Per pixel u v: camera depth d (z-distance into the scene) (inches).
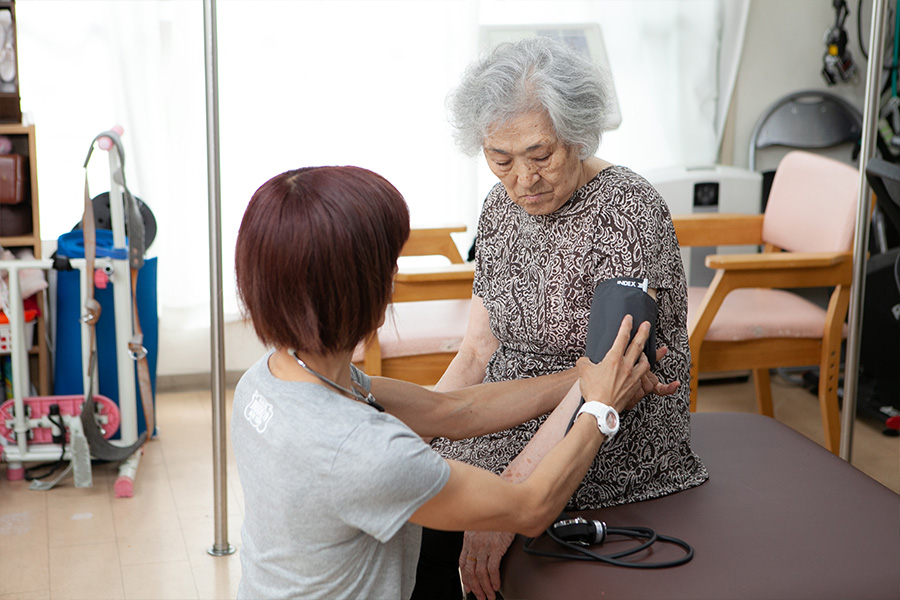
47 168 130.3
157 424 132.6
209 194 84.0
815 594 49.8
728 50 146.9
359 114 138.6
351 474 39.4
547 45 55.0
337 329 41.1
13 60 112.2
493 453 62.5
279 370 43.9
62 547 97.8
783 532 56.2
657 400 60.7
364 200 40.5
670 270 58.6
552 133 53.7
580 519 56.2
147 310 120.1
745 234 125.0
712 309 104.4
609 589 50.9
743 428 72.9
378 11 135.0
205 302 138.9
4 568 93.1
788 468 65.4
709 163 149.4
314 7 132.9
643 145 148.4
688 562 52.9
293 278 39.8
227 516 97.0
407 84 138.7
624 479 60.4
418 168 142.2
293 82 135.0
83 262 109.7
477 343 69.1
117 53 127.5
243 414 43.9
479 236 67.3
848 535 55.7
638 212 56.7
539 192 56.5
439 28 137.5
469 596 64.2
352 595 42.9
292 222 39.7
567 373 60.2
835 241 110.1
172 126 131.2
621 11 142.9
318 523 41.0
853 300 88.0
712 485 62.9
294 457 40.6
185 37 129.1
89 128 130.6
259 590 44.0
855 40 151.1
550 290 60.3
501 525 44.2
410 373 105.5
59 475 113.9
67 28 127.3
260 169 136.6
